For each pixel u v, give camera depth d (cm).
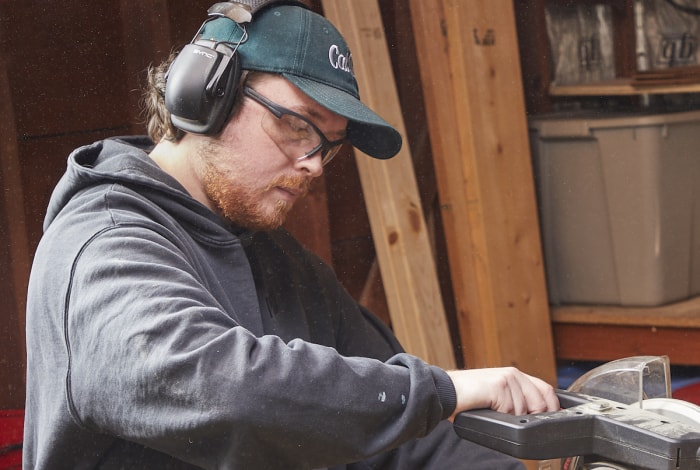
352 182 271
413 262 250
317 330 143
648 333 278
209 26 121
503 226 270
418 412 98
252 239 138
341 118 124
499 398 105
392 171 249
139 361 92
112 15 232
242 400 89
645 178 278
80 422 99
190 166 127
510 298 271
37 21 220
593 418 101
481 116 265
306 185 125
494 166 268
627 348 282
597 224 288
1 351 224
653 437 94
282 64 117
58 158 229
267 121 119
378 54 247
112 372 94
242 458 92
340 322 149
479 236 265
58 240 108
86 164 126
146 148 139
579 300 296
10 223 221
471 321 269
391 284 250
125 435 95
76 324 98
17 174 220
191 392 90
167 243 109
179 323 93
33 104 222
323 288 146
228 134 120
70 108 229
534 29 314
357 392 95
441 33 260
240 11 117
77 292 100
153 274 99
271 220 124
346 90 121
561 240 295
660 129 275
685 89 284
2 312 223
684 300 291
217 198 124
